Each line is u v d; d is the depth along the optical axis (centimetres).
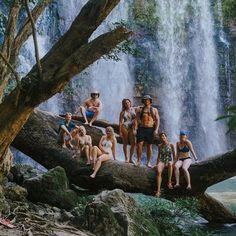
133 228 676
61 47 638
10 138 654
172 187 926
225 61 2972
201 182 927
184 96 2839
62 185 858
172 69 2833
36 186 836
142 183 930
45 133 977
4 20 1041
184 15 2936
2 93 743
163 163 930
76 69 590
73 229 661
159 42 2817
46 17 2442
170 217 885
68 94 2428
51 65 629
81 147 959
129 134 974
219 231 907
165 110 2761
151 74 2755
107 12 636
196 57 2919
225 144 2834
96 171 932
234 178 1811
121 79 2647
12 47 767
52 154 965
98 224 673
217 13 2972
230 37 2983
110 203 718
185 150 934
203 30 2961
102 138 962
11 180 931
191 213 902
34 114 982
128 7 2766
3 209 686
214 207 963
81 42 639
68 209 836
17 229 627
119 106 2636
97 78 2566
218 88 2933
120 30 580
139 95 2711
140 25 2783
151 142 961
